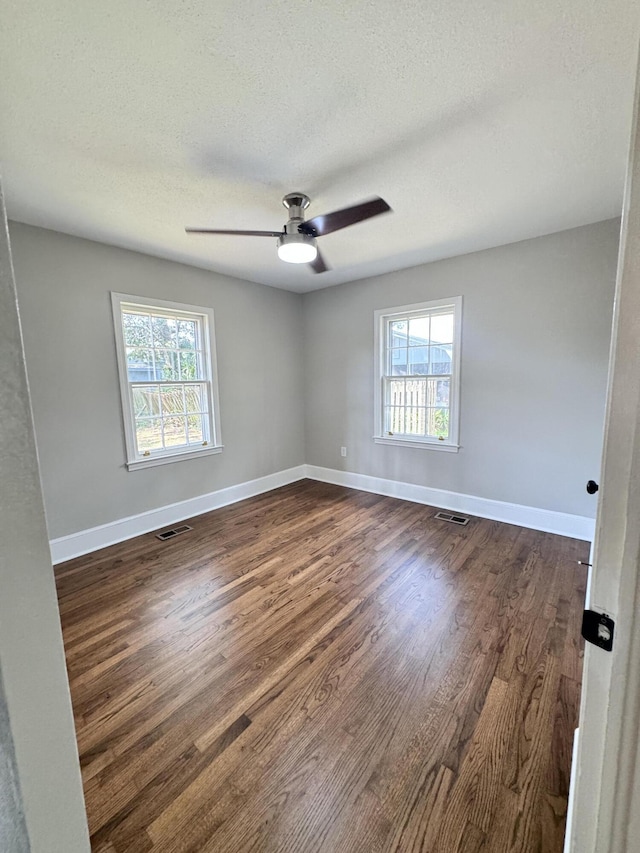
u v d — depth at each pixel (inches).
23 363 17.6
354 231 112.0
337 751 52.6
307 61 52.4
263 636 76.6
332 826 43.9
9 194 86.3
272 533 128.0
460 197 91.7
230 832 43.4
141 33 47.5
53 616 19.5
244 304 162.2
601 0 44.6
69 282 110.0
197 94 57.9
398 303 152.8
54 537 110.4
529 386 125.1
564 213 101.7
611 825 22.6
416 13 46.3
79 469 115.0
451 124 65.8
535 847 41.3
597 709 23.1
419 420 155.3
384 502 157.5
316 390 188.9
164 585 96.4
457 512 144.4
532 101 60.6
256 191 86.7
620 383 19.9
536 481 127.0
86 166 75.9
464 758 51.2
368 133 67.9
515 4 45.3
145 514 131.7
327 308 178.9
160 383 136.4
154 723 57.3
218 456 155.3
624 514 20.3
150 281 128.6
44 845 20.0
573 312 115.3
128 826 44.1
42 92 56.2
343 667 67.9
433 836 42.7
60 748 20.3
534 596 88.9
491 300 129.3
